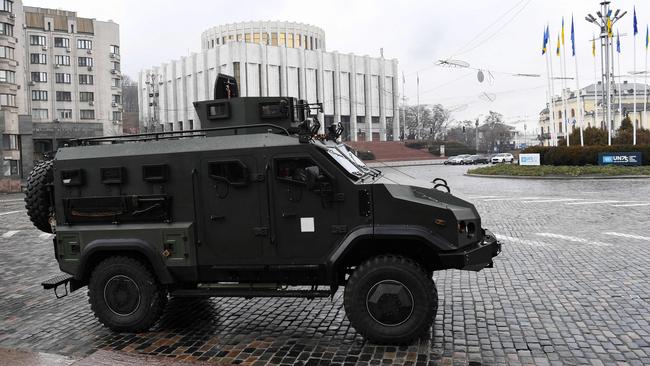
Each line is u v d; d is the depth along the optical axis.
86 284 6.35
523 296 7.21
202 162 5.75
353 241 5.33
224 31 92.31
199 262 5.80
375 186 5.41
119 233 5.90
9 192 39.84
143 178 5.88
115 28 78.31
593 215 15.67
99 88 76.50
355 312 5.38
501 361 4.95
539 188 26.39
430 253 5.66
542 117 100.75
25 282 9.27
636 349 5.17
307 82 85.56
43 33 72.62
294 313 6.72
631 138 40.47
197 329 6.17
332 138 6.63
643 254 9.82
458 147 87.31
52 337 6.07
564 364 4.85
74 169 6.07
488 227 13.94
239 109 6.16
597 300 6.90
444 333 5.76
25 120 47.56
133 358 5.06
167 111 91.19
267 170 5.61
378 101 93.81
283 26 91.69
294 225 5.59
